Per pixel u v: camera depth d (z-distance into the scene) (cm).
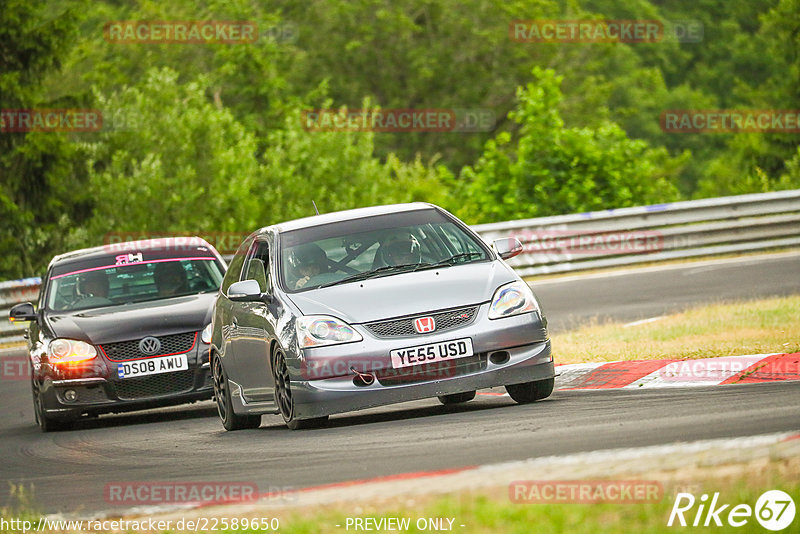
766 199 8631
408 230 3591
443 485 2091
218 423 3969
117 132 13988
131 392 4147
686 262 8194
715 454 2072
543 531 1709
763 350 3725
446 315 3228
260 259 3666
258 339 3444
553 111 11450
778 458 1980
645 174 11600
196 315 4253
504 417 3052
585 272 8319
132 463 3097
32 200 13612
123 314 4303
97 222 13525
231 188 14112
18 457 3550
